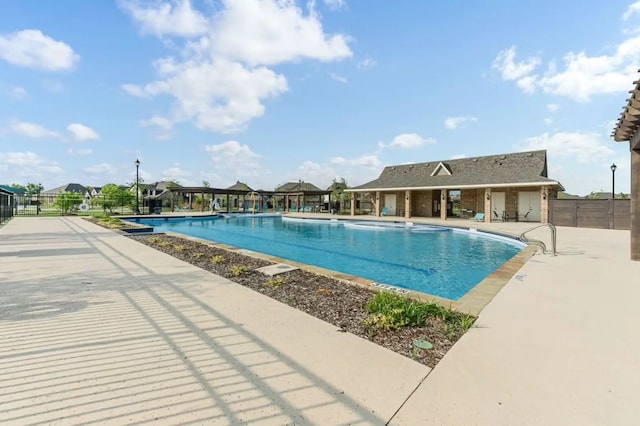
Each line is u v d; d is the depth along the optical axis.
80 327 3.12
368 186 27.47
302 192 34.06
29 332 2.98
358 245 12.69
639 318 3.46
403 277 7.73
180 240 10.44
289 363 2.45
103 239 10.45
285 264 6.51
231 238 15.43
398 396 2.03
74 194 26.31
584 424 1.76
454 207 26.83
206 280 5.14
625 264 6.55
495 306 3.88
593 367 2.40
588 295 4.35
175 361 2.46
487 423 1.77
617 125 6.84
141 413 1.83
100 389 2.07
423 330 3.17
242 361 2.47
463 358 2.56
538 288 4.71
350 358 2.55
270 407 1.90
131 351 2.62
